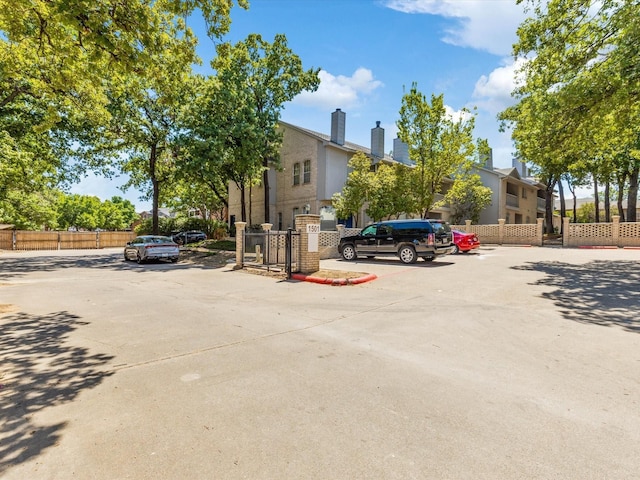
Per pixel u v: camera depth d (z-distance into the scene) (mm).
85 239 34094
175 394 3582
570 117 11109
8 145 16000
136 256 18734
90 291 9781
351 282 10484
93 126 17766
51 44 7055
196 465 2486
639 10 8992
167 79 8789
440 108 21234
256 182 23375
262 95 21688
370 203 22375
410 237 14688
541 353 4715
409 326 6051
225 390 3668
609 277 10328
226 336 5547
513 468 2438
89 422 3057
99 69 7543
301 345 5102
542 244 25047
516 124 15602
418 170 22359
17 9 6430
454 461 2518
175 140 20312
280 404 3365
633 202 25359
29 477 2361
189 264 17547
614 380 3871
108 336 5559
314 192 24500
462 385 3770
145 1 7027
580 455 2580
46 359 4570
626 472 2389
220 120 19250
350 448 2676
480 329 5836
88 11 5910
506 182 34375
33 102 15289
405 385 3773
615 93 9594
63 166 20969
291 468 2453
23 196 35875
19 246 30484
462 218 30984
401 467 2457
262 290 9859
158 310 7402
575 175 32094
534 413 3189
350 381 3877
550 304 7457
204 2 7254
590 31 10656
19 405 3361
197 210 48375
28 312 7207
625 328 5777
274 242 14812
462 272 11898
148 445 2723
